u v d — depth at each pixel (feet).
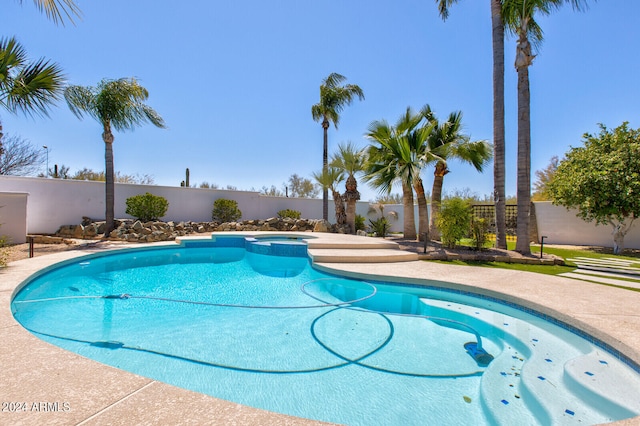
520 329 12.12
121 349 10.08
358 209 61.77
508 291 14.49
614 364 8.71
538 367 8.98
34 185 36.58
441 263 22.22
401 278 17.62
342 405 7.33
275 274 22.13
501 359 9.66
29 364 6.17
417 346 10.60
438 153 32.24
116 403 4.83
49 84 22.45
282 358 9.59
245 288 18.15
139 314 13.46
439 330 12.06
